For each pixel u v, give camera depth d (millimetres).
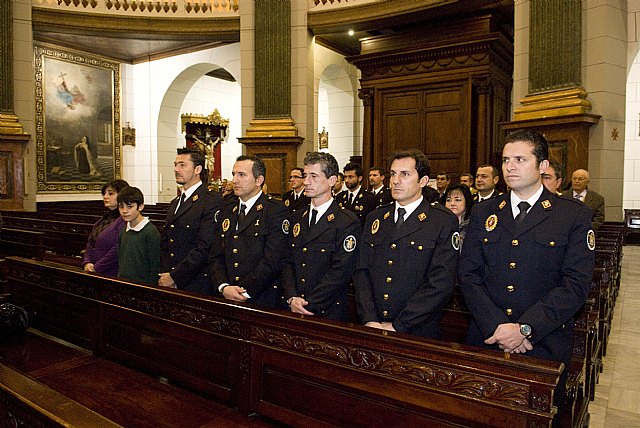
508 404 1836
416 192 2682
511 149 2314
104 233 4207
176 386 2926
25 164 9984
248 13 10125
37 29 10594
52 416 1331
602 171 6578
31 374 3082
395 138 10852
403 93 10734
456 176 10117
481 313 2289
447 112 10203
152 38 11328
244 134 10164
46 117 12312
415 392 2057
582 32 6730
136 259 3686
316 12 9758
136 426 2457
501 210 2412
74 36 12164
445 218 2635
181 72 13578
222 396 2693
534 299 2260
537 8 7000
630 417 3211
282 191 9766
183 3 10945
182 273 3439
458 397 1944
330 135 13500
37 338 3771
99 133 13555
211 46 13000
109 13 10711
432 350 2000
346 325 2275
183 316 2896
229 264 3258
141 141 14281
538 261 2262
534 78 7078
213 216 3562
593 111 6629
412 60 10445
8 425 1564
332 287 2816
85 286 3488
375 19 9375
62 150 12703
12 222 7812
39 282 3881
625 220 12266
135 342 3174
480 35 9508
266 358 2510
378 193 5844
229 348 2668
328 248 2920
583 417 2738
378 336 2141
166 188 14297
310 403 2361
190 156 3738
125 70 14148
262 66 9953
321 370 2322
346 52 12695
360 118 13398
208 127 15570
